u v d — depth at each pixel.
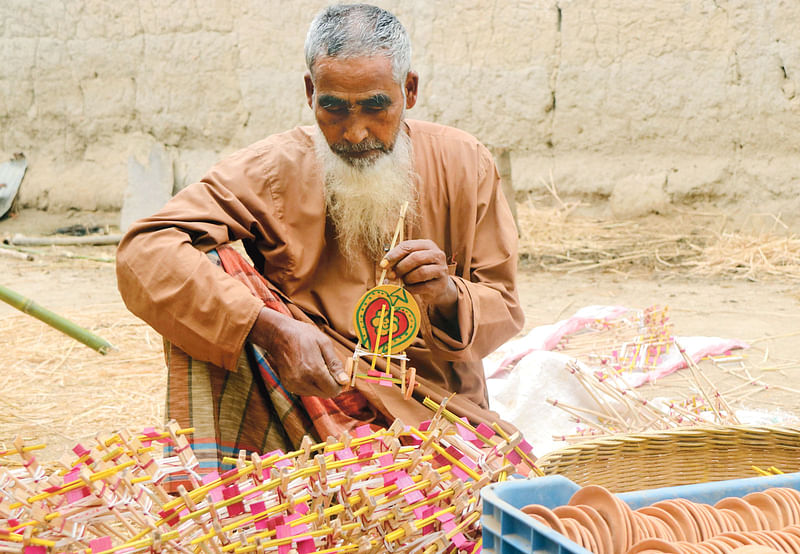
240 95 8.72
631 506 1.83
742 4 7.54
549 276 6.70
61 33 8.88
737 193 7.72
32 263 7.39
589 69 8.02
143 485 1.73
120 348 4.91
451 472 1.88
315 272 2.56
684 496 1.88
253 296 2.29
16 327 5.32
